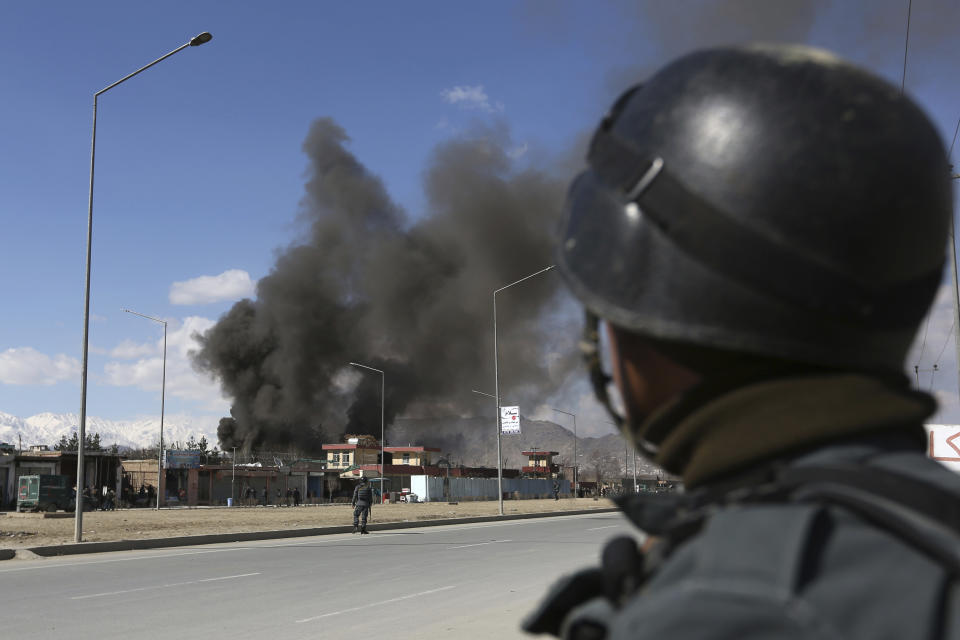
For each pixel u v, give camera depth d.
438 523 28.97
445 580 11.15
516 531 23.64
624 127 0.75
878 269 0.64
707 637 0.52
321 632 7.33
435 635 7.02
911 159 0.67
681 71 0.74
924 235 0.67
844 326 0.63
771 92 0.68
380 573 12.16
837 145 0.65
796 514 0.55
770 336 0.64
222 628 7.59
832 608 0.51
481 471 88.25
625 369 0.74
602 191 0.74
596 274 0.73
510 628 7.27
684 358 0.68
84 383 18.48
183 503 61.16
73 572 12.71
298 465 77.88
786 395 0.61
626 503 0.75
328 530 23.61
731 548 0.56
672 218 0.67
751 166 0.66
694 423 0.65
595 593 0.80
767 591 0.52
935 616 0.50
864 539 0.54
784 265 0.63
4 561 15.19
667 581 0.60
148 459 62.41
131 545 17.94
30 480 41.53
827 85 0.68
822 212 0.64
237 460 72.19
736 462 0.63
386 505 56.94
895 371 0.67
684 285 0.66
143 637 7.21
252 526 26.33
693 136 0.69
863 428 0.61
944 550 0.51
